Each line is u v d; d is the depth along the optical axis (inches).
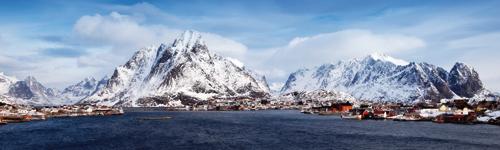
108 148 6353.3
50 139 7549.2
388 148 6289.4
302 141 7140.8
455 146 6446.9
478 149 6161.4
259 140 7303.2
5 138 7770.7
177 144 6756.9
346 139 7391.7
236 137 7770.7
